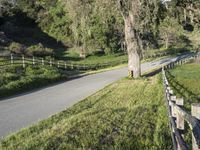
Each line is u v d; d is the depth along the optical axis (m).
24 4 90.00
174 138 8.73
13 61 42.06
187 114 7.61
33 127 13.54
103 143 10.84
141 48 36.16
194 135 6.23
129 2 32.06
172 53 85.94
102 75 43.66
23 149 10.31
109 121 13.68
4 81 29.53
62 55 72.25
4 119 16.42
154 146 10.45
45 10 89.00
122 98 21.58
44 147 10.38
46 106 19.92
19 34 78.31
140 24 32.38
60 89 29.28
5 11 83.12
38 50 60.38
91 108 17.81
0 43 58.88
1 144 11.23
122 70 51.38
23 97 24.75
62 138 11.27
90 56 76.19
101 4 32.50
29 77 33.06
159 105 18.20
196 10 33.56
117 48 79.88
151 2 31.12
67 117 15.36
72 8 33.28
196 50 51.72
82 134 11.75
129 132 12.06
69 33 79.31
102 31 71.94
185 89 29.89
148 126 12.97
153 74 43.28
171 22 34.28
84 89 28.41
